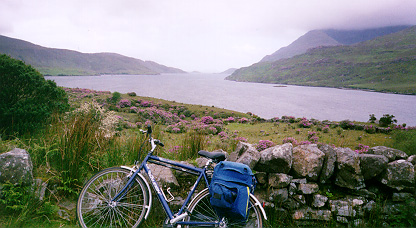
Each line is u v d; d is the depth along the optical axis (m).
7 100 5.69
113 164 4.14
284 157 3.40
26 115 5.62
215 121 27.80
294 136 19.05
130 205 3.14
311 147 3.62
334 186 3.56
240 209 2.49
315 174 3.45
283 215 3.41
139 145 4.70
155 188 2.99
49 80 6.62
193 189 3.06
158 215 3.35
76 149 3.61
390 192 3.39
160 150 5.14
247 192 2.54
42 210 3.07
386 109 132.12
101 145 4.26
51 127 5.17
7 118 5.46
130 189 3.14
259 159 3.56
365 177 3.44
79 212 2.92
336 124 22.50
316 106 133.88
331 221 3.34
